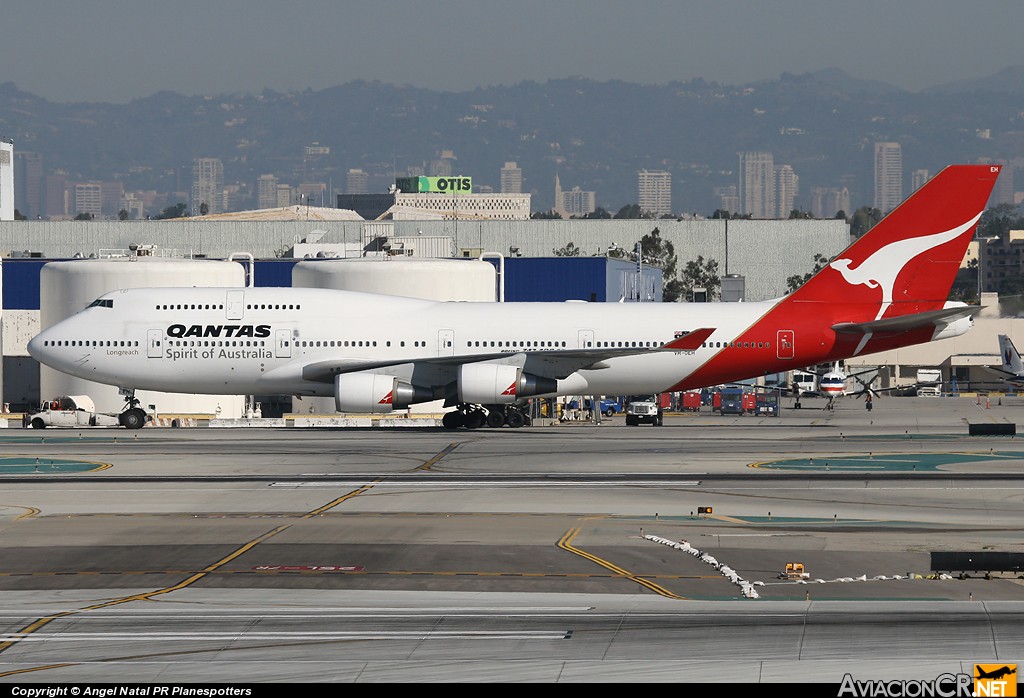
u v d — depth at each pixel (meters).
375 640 118.94
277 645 117.44
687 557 157.12
